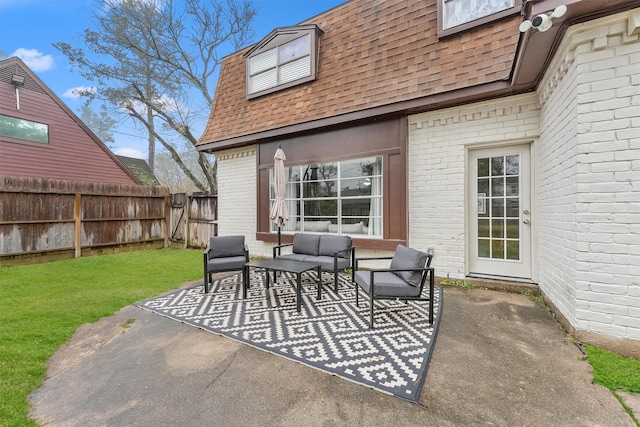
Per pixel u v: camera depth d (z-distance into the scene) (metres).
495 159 4.56
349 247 4.89
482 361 2.38
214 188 15.61
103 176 12.21
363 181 5.63
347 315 3.45
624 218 2.48
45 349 2.72
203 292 4.45
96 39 13.39
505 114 4.34
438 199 4.88
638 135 2.42
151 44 13.90
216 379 2.21
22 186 6.55
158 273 5.74
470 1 4.63
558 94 3.21
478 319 3.27
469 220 4.75
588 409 1.81
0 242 6.23
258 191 7.07
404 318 3.33
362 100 5.37
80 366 2.46
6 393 2.06
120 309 3.76
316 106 6.01
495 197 4.56
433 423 1.71
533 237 4.21
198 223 8.96
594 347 2.56
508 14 4.26
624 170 2.47
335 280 4.39
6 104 9.62
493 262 4.59
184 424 1.76
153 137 17.69
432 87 4.64
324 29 6.41
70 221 7.35
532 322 3.16
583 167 2.64
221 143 7.37
